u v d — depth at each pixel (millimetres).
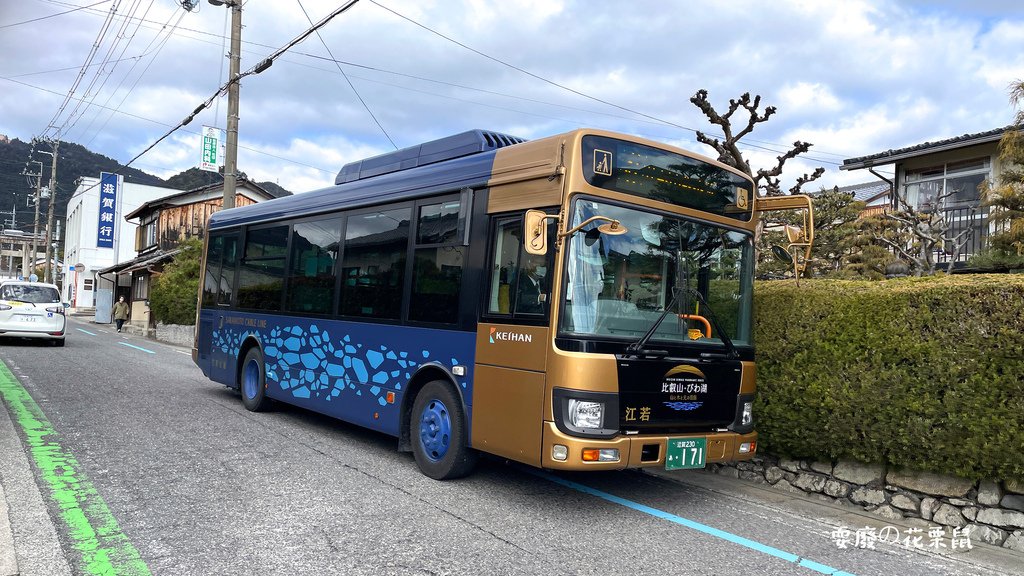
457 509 5297
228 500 5242
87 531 4438
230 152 17172
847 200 13945
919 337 5344
